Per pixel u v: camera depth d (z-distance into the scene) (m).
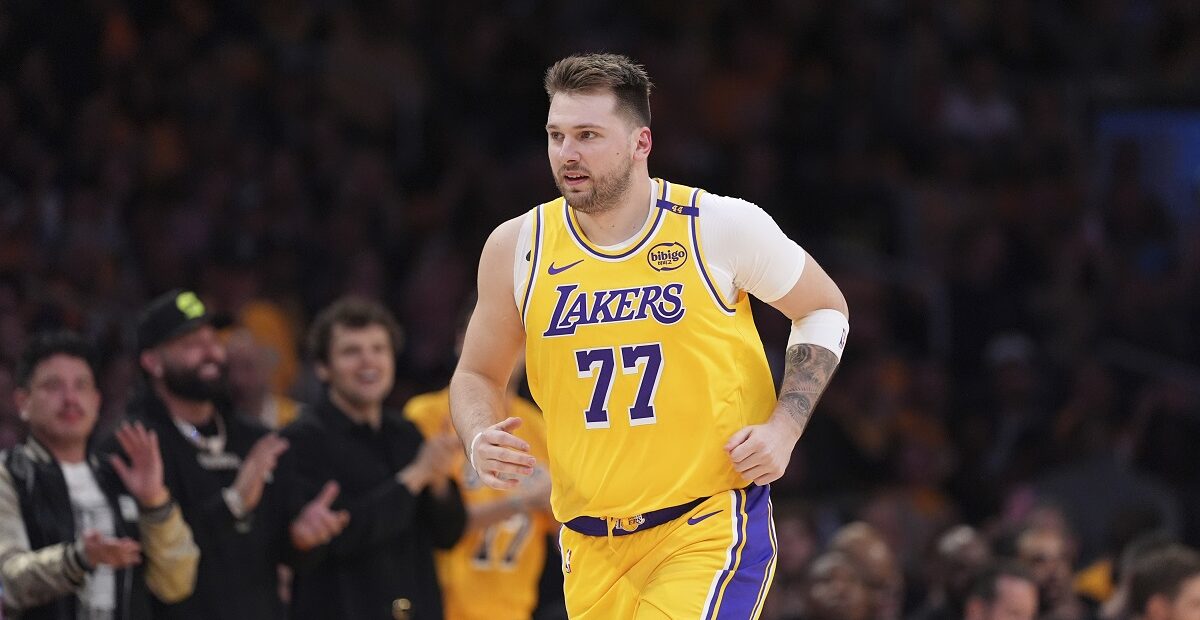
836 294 16.62
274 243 41.25
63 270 36.81
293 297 40.53
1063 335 49.28
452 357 42.41
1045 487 40.03
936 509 41.28
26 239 37.38
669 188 16.12
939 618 28.55
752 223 15.95
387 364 24.25
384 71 48.91
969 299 49.25
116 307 37.00
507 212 47.34
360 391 23.98
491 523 25.00
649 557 16.02
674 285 15.78
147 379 22.39
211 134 42.84
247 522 22.17
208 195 41.41
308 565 22.75
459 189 46.81
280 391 38.59
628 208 15.95
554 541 27.97
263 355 29.78
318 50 48.00
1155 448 43.25
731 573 15.81
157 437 21.70
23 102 40.44
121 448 21.66
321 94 46.44
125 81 42.59
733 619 15.71
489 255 16.48
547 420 16.31
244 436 23.34
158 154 41.81
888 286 49.16
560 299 15.95
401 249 44.12
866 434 43.56
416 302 42.66
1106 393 45.91
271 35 47.78
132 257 39.25
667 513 15.89
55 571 19.48
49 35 41.69
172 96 43.31
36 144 39.97
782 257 16.06
